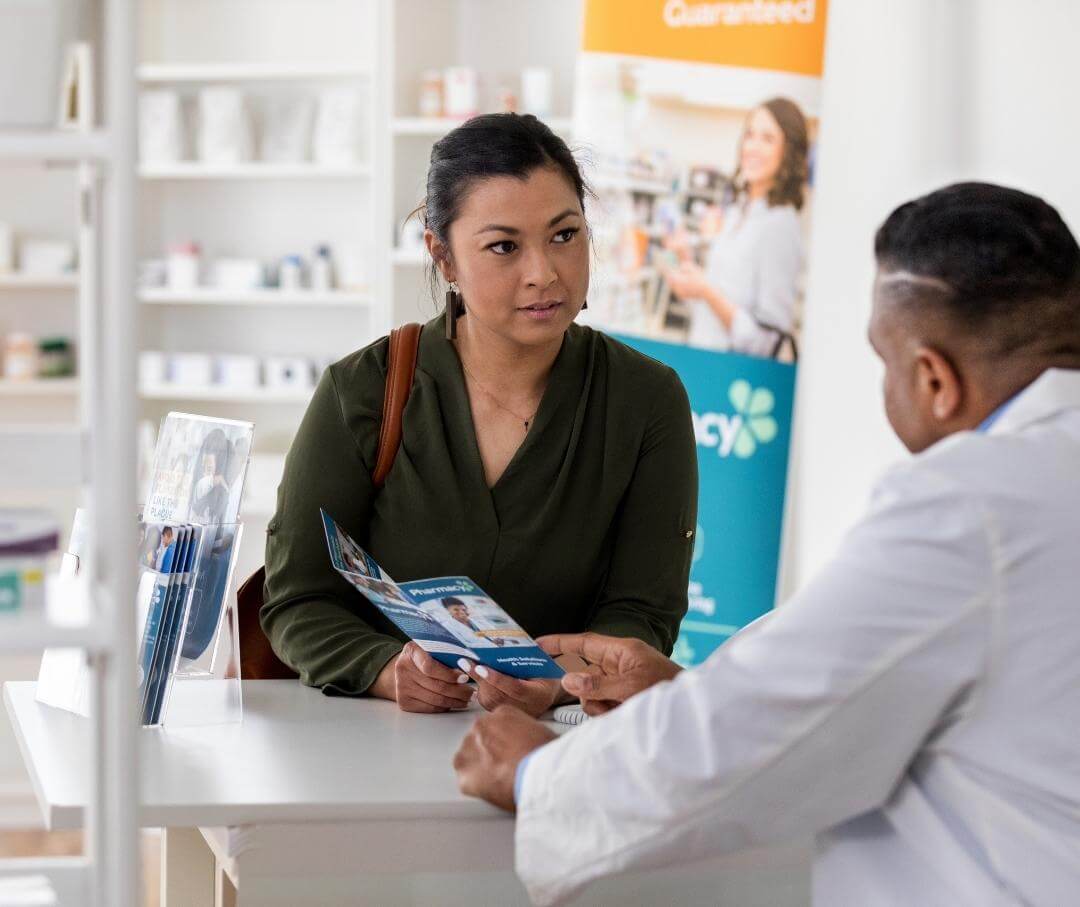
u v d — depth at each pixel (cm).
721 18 411
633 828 121
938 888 119
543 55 468
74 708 170
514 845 136
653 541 192
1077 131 380
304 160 466
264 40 480
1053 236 121
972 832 117
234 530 166
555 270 176
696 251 417
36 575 118
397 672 171
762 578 417
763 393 416
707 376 418
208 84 477
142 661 160
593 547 189
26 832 432
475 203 174
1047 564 112
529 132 177
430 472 185
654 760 118
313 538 187
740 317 415
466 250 176
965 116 402
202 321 486
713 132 413
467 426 185
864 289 428
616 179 416
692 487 196
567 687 156
